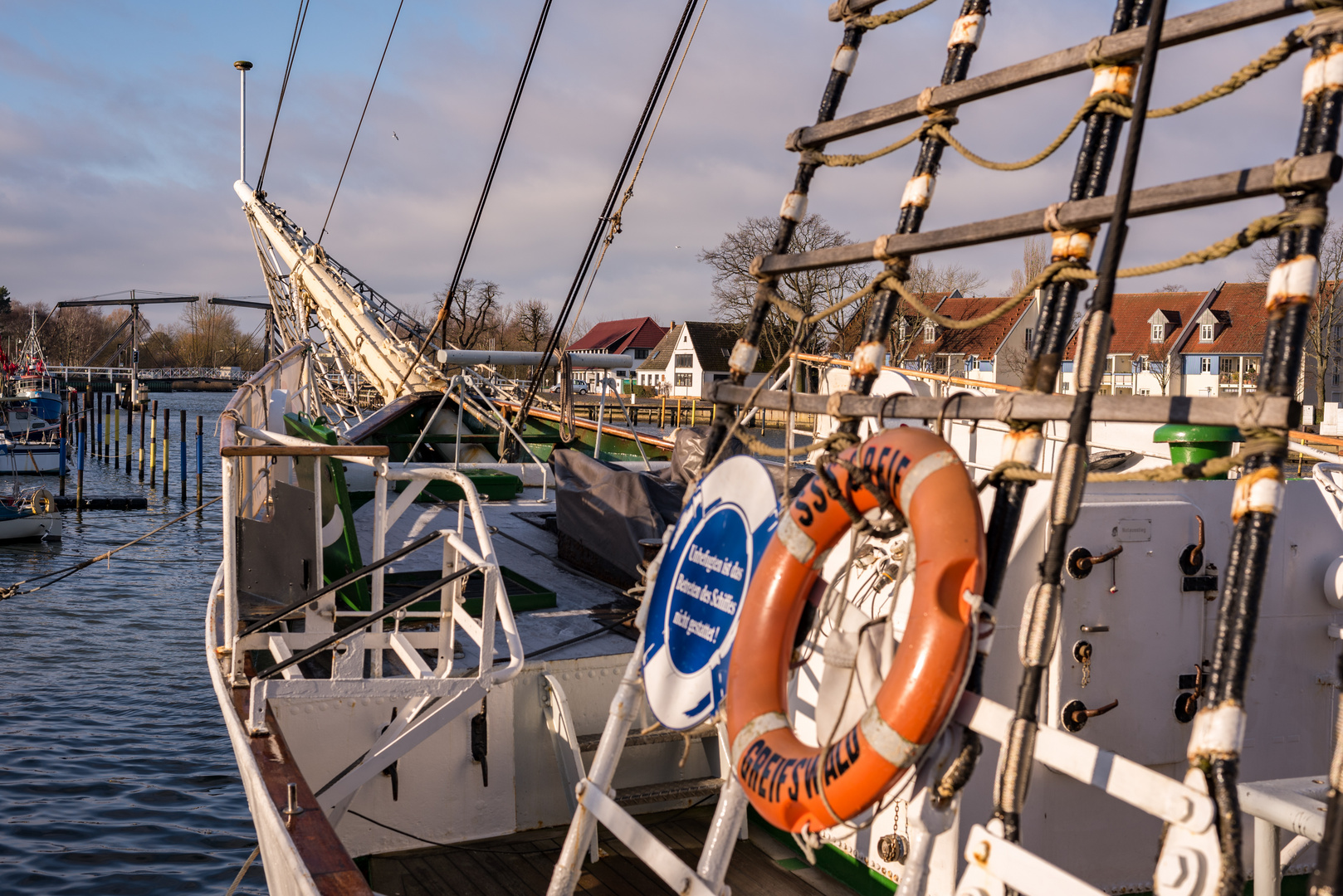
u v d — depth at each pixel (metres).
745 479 3.19
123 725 14.32
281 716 5.02
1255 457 1.93
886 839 4.45
